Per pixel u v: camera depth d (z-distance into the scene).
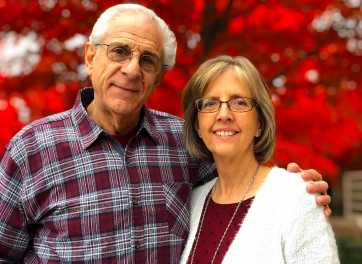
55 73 4.15
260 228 1.81
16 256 2.10
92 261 1.92
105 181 2.00
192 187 2.33
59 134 2.07
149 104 3.93
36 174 2.01
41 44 4.18
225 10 4.20
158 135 2.23
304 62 4.35
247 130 1.95
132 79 1.97
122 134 2.14
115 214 1.96
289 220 1.75
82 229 1.94
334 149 4.30
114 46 1.98
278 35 4.36
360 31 4.30
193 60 4.25
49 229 2.04
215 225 2.00
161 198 2.09
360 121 4.28
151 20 2.07
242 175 2.04
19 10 3.85
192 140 2.22
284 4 4.25
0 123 3.37
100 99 2.05
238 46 4.40
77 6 3.89
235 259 1.81
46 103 3.70
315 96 4.27
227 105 1.94
